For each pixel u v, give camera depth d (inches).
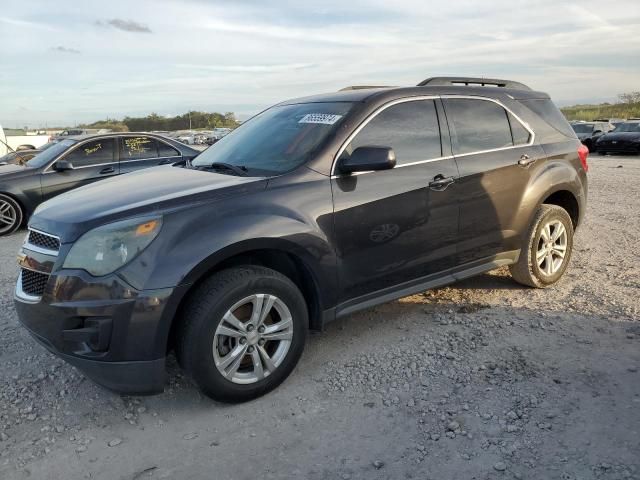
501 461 104.7
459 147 168.9
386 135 153.9
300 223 132.6
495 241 178.7
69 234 119.7
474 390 131.0
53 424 122.8
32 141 1095.6
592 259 236.2
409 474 102.7
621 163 783.1
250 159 154.6
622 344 151.0
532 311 177.8
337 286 142.6
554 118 202.8
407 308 183.9
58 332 118.2
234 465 107.7
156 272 115.3
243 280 123.7
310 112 163.0
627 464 102.0
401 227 152.6
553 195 204.1
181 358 123.0
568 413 119.3
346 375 141.3
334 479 102.4
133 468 107.6
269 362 130.8
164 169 169.3
